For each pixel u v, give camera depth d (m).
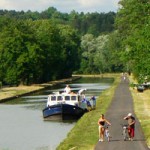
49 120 81.31
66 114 81.56
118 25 151.50
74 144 49.66
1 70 181.75
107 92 133.00
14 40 182.62
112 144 48.88
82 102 87.06
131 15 115.50
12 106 104.69
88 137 53.84
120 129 59.25
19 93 139.12
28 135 64.19
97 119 70.56
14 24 195.75
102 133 51.28
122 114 76.25
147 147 46.91
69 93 88.88
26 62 182.75
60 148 48.38
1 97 122.88
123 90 139.00
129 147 47.00
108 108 86.75
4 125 74.50
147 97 112.06
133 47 80.81
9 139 60.91
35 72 188.25
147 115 74.06
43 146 55.69
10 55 180.75
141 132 56.38
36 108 100.12
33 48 185.00
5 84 186.38
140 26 110.56
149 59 62.66
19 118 83.50
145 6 81.12
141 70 66.25
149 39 62.59
